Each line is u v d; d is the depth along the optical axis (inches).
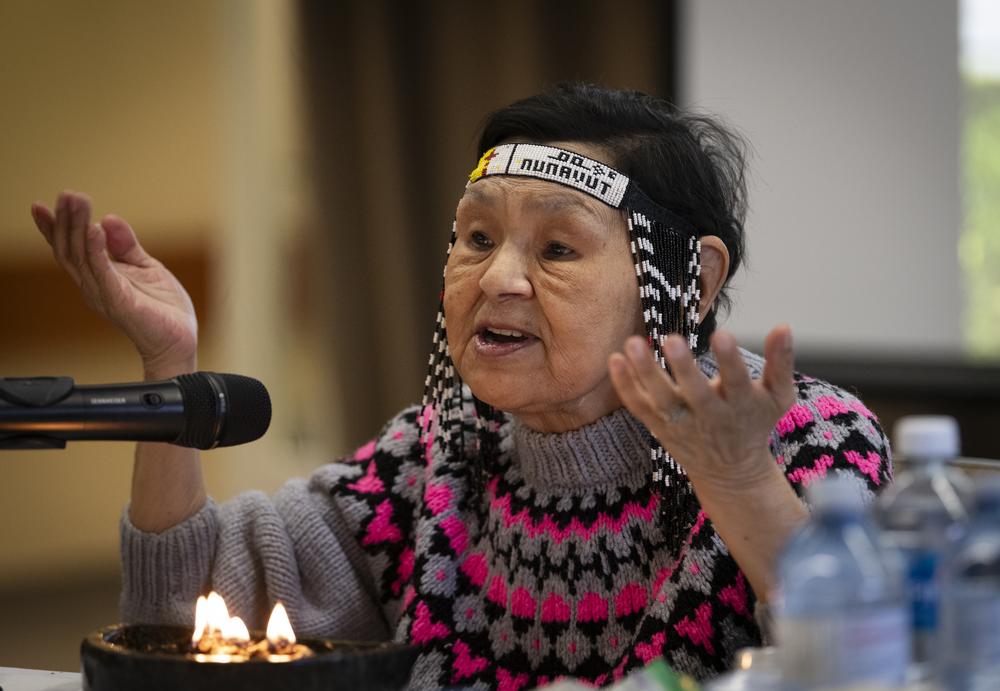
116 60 402.0
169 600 134.9
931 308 352.5
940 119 347.6
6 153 403.9
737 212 131.7
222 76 376.2
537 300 118.3
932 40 346.3
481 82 366.9
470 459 134.1
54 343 405.4
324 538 138.3
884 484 117.2
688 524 117.8
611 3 359.3
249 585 135.4
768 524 95.8
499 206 119.9
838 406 122.6
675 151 123.4
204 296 391.2
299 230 377.4
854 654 73.9
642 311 120.5
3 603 370.6
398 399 372.5
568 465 122.0
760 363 130.7
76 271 120.9
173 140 397.7
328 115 371.9
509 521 126.0
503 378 118.8
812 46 350.9
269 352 375.2
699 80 355.3
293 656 89.3
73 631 339.0
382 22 369.4
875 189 351.3
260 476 370.3
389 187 370.6
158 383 100.1
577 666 121.5
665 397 92.1
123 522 134.8
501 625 125.3
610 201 118.6
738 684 82.8
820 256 354.0
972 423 354.3
